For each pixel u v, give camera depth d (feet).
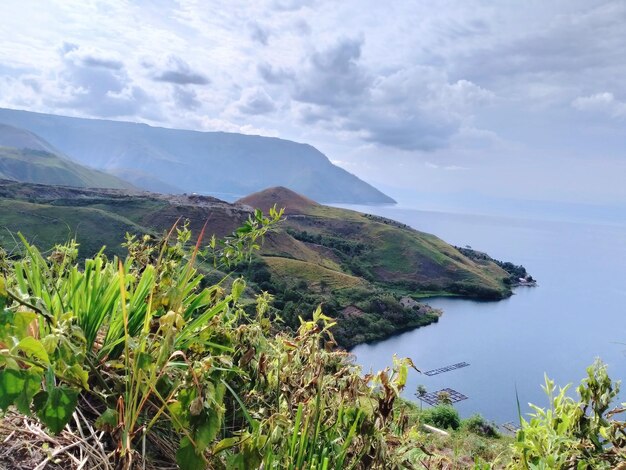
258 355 6.37
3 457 4.30
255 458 4.42
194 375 4.28
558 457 5.37
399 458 5.14
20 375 3.91
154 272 5.60
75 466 4.40
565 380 251.19
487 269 548.31
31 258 6.20
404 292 387.14
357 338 228.22
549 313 431.84
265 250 313.53
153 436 5.14
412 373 224.53
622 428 5.32
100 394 4.66
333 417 5.52
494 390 222.07
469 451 17.42
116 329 5.72
